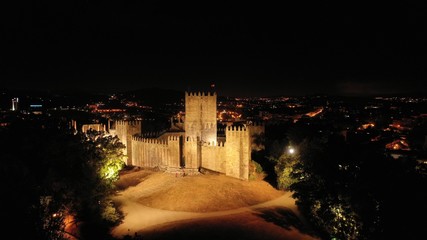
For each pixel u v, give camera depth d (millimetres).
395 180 46625
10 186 38812
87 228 64062
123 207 76938
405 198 43750
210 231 63906
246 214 72375
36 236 36969
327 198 59031
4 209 36125
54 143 69000
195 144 97438
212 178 90062
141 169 107000
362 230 50031
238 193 82188
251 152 110125
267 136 129625
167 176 94812
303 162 68875
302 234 63156
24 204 37969
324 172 60719
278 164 89562
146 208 76188
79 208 64500
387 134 146000
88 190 65812
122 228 66188
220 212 73625
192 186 83938
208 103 117125
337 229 56406
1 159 54656
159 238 61188
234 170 92562
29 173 52188
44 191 47562
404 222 42500
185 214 72625
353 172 56031
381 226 45875
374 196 47688
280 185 87562
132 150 115125
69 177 64562
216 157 96312
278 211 74188
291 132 117562
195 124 117375
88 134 99812
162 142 104375
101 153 81188
